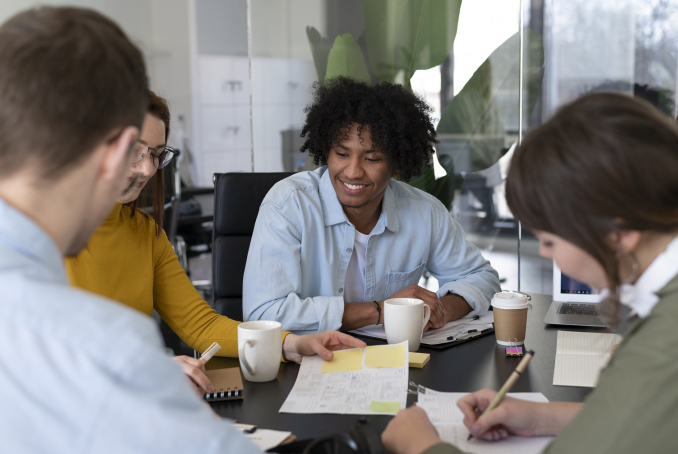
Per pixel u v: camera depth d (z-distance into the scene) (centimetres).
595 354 135
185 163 450
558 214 74
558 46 331
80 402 51
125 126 63
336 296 167
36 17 60
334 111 168
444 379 122
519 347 139
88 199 62
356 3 379
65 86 58
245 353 121
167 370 56
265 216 169
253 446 58
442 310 162
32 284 55
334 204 175
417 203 189
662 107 320
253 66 419
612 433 69
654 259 75
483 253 352
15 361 52
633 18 319
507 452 92
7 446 51
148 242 155
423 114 184
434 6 354
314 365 128
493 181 346
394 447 90
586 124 73
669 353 68
